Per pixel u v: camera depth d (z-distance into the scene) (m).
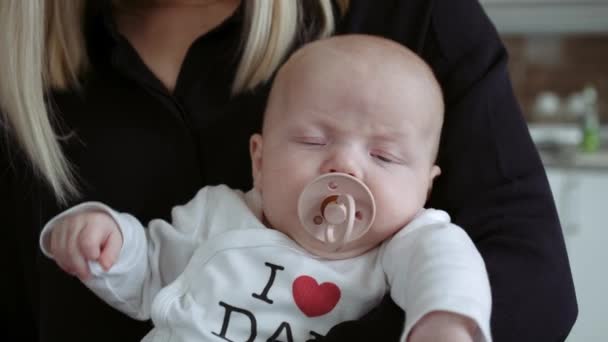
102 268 0.74
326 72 0.75
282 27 0.88
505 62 0.85
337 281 0.72
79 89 0.92
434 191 0.81
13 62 0.88
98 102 0.91
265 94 0.88
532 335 0.68
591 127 2.36
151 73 0.89
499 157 0.79
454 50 0.85
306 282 0.72
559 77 2.57
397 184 0.72
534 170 0.79
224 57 0.90
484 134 0.79
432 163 0.78
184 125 0.88
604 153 2.23
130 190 0.88
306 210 0.70
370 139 0.73
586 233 2.20
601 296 2.20
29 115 0.87
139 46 0.94
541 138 2.49
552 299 0.70
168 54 0.93
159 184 0.88
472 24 0.86
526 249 0.72
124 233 0.76
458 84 0.82
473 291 0.58
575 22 2.47
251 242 0.74
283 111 0.76
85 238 0.73
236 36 0.90
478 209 0.77
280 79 0.79
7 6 0.88
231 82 0.89
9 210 0.97
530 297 0.69
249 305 0.72
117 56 0.88
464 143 0.80
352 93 0.73
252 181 0.88
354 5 0.91
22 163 0.94
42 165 0.88
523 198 0.77
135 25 0.97
